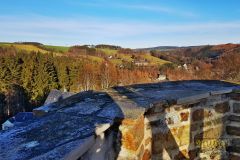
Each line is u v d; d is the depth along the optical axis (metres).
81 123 2.21
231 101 3.95
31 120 2.41
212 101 3.69
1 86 60.66
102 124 2.15
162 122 3.01
